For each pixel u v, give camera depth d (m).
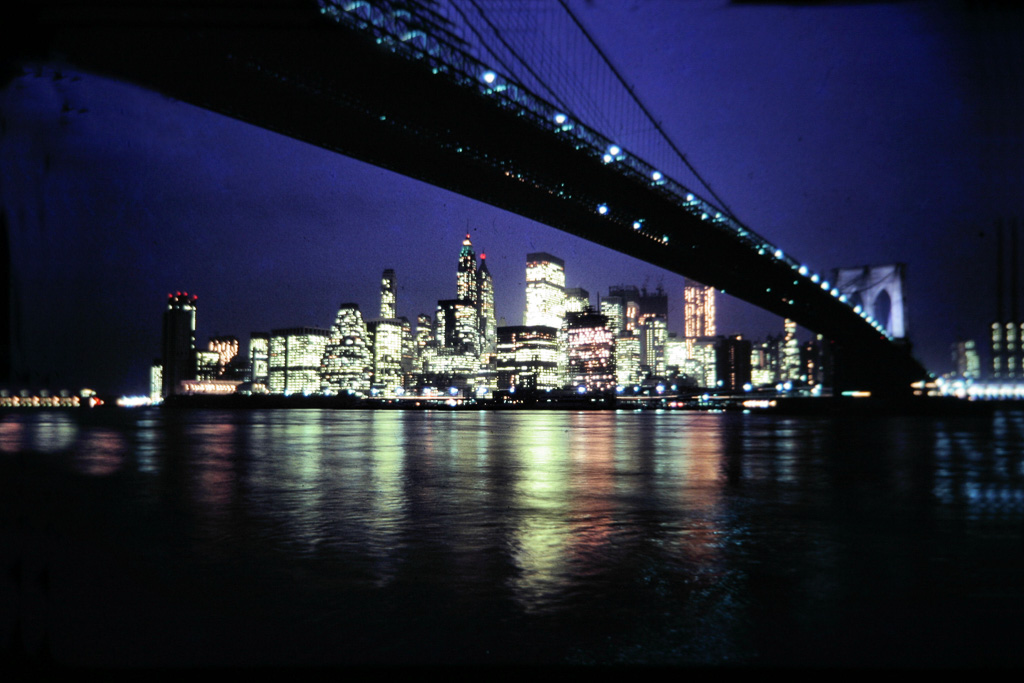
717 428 67.81
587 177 57.88
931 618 7.22
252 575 8.75
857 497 16.06
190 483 18.33
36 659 6.03
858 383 126.75
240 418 103.62
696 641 6.55
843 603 7.70
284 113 36.44
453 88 42.41
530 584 8.40
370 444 37.03
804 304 110.12
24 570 8.94
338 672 5.82
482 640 6.55
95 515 13.05
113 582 8.41
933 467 24.36
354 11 35.31
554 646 6.43
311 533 11.39
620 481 19.20
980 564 9.45
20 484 18.02
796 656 6.24
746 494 16.52
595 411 191.50
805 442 41.66
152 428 61.19
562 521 12.61
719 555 9.93
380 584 8.38
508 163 51.09
